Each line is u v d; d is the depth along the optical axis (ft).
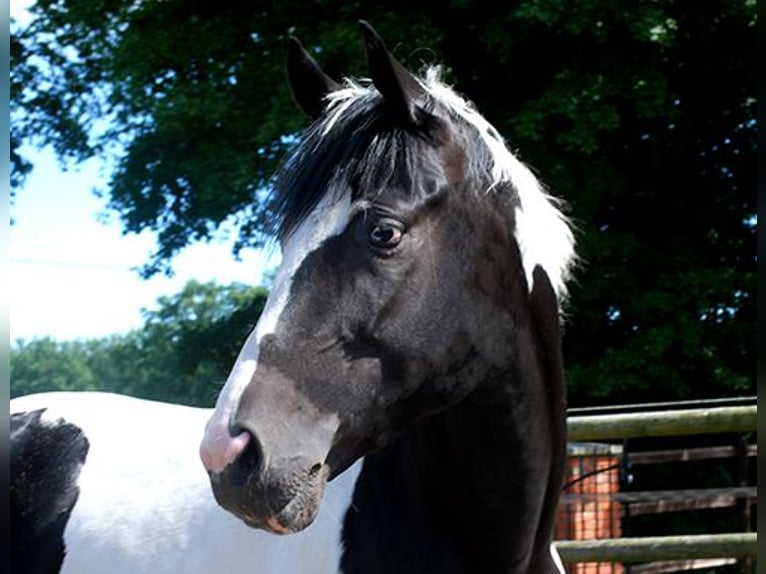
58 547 7.79
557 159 25.55
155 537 7.50
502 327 6.38
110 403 8.79
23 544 7.97
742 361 27.35
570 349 27.43
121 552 7.55
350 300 5.90
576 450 21.71
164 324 30.14
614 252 26.58
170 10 29.17
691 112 30.83
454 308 6.14
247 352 5.84
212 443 5.55
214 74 27.78
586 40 26.09
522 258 6.56
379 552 6.78
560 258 6.91
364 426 6.00
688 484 28.91
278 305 5.90
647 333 25.52
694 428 13.50
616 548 13.44
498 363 6.38
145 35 27.94
